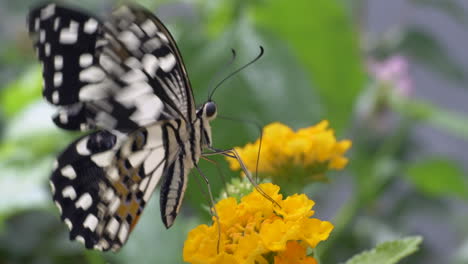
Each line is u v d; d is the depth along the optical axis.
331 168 0.46
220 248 0.40
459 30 1.01
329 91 0.55
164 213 0.44
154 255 0.50
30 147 0.54
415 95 1.00
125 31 0.42
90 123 0.42
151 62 0.43
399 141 0.64
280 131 0.46
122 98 0.42
